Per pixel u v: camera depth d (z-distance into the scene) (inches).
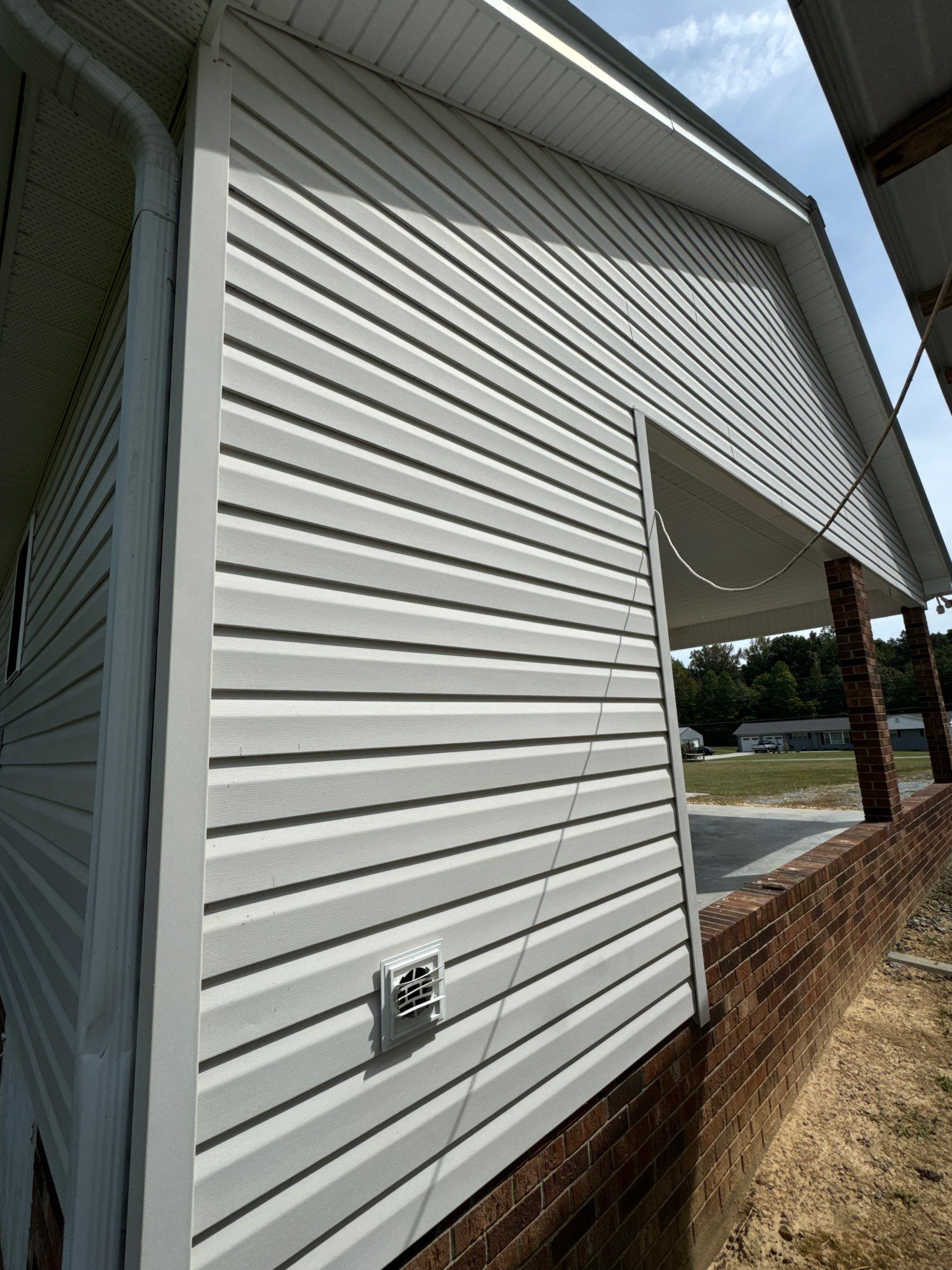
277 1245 41.7
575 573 83.7
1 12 45.7
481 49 71.9
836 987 148.1
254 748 46.7
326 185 60.4
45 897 80.8
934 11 66.4
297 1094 44.6
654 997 81.9
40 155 59.1
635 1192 73.0
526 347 82.6
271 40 58.5
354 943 50.6
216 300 49.0
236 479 48.6
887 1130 112.3
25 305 77.6
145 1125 36.7
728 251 155.4
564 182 98.9
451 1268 52.1
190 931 40.5
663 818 91.7
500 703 69.1
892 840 203.5
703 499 175.6
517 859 67.2
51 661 89.6
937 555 267.3
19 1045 94.9
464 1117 55.8
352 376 59.1
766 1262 87.4
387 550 59.7
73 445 88.9
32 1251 76.5
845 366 204.8
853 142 84.2
